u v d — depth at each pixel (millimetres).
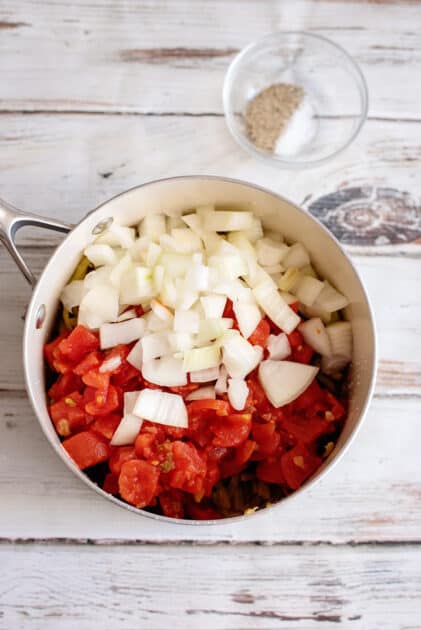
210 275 1133
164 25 1374
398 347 1295
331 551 1231
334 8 1382
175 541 1223
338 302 1187
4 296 1271
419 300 1310
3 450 1231
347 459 1259
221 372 1118
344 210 1332
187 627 1205
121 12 1373
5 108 1335
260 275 1174
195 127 1348
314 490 1244
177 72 1363
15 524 1218
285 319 1155
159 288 1144
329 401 1164
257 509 1090
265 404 1139
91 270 1206
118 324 1131
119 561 1216
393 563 1233
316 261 1218
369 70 1379
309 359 1193
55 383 1154
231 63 1366
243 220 1177
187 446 1084
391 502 1247
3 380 1250
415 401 1281
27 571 1208
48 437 1007
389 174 1345
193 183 1128
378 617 1220
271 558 1226
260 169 1338
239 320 1125
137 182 1323
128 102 1348
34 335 1091
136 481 1070
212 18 1377
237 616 1211
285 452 1141
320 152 1366
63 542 1217
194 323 1117
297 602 1218
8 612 1198
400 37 1381
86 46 1362
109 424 1102
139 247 1185
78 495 1227
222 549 1224
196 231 1193
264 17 1381
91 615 1202
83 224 1097
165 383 1104
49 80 1348
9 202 1308
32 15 1367
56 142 1328
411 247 1326
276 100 1352
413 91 1372
